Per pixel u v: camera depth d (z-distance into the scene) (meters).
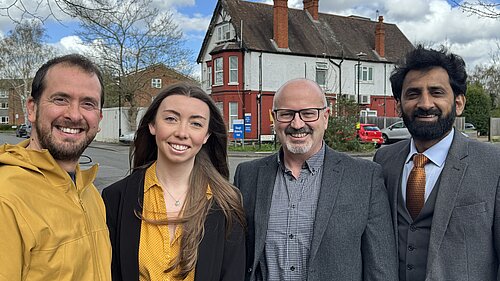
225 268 2.74
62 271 2.06
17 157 2.07
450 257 2.54
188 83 2.81
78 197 2.32
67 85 2.20
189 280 2.62
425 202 2.70
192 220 2.63
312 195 2.89
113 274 2.65
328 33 35.75
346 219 2.78
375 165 2.99
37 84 2.22
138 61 31.14
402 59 2.88
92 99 2.28
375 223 2.82
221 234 2.73
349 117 22.11
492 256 2.54
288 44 32.09
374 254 2.77
